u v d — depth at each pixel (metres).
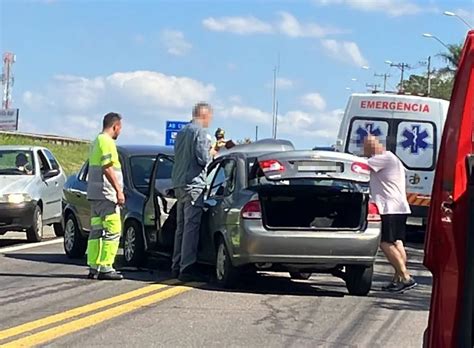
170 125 27.92
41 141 50.44
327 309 9.95
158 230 12.28
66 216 14.45
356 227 10.66
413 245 19.27
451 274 4.30
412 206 19.16
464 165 4.30
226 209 10.98
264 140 14.64
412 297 11.07
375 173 11.24
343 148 19.55
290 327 8.83
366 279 10.88
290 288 11.58
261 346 7.94
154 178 12.40
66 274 12.30
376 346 8.05
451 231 4.30
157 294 10.57
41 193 17.11
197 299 10.33
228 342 8.07
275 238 10.41
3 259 14.14
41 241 17.23
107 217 11.70
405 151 19.20
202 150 11.48
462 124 4.34
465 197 4.27
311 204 10.70
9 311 9.34
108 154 11.55
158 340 8.07
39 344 7.79
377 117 19.38
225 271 11.04
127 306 9.73
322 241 10.48
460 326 4.25
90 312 9.33
